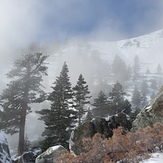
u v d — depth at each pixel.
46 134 24.72
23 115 27.91
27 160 18.97
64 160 8.98
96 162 8.73
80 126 12.78
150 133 9.13
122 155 8.52
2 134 14.37
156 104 12.01
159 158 8.01
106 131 12.56
